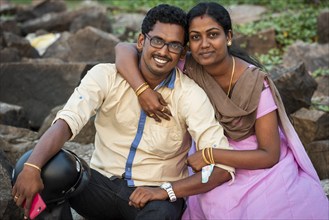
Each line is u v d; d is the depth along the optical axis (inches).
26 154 117.6
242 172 127.9
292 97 197.2
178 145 128.1
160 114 124.8
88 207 130.2
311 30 306.3
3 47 285.1
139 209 123.1
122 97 127.3
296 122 194.4
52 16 352.2
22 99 234.5
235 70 128.8
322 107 209.5
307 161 131.4
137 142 128.0
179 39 121.7
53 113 193.0
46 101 231.9
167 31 120.7
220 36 123.4
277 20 316.8
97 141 134.8
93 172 129.0
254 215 122.0
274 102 127.8
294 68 199.3
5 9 378.0
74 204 129.9
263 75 127.4
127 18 362.9
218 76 129.4
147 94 123.8
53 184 114.4
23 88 234.1
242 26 306.8
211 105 127.2
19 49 285.7
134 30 323.3
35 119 233.5
